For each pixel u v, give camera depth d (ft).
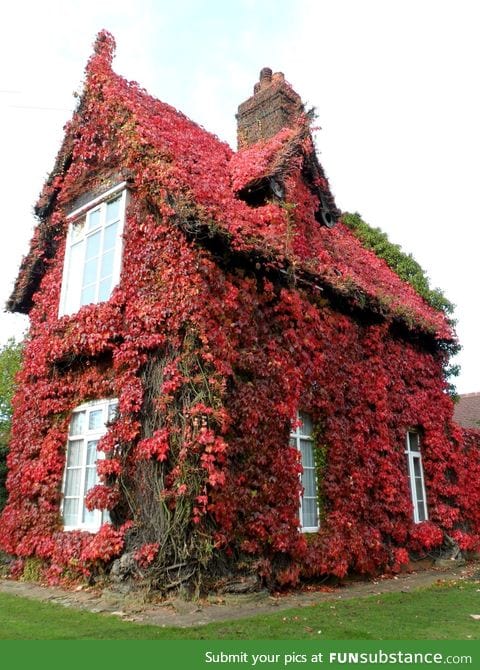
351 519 33.83
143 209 32.50
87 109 39.14
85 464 31.60
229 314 29.48
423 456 44.62
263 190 36.86
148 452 26.32
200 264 28.81
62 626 19.52
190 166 34.58
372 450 37.78
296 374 32.01
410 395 43.96
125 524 26.71
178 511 25.16
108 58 39.75
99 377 32.04
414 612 22.82
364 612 22.70
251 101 51.08
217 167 38.37
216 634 18.44
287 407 30.71
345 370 37.29
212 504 25.40
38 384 35.68
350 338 38.52
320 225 44.52
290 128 43.80
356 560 32.96
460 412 90.43
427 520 42.57
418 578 34.83
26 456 34.76
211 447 25.55
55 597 25.66
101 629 19.03
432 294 59.11
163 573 24.62
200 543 24.89
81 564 27.89
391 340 43.57
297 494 29.89
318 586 30.22
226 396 27.71
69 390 33.76
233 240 29.48
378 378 39.86
